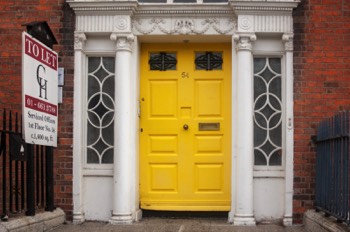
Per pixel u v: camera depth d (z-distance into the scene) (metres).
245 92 7.84
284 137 8.02
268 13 7.90
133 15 8.03
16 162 6.55
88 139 8.20
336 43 7.95
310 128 7.91
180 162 8.31
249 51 7.90
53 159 7.87
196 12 7.95
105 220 8.03
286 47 7.94
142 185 8.32
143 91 8.39
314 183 7.85
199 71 8.38
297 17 7.97
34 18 8.13
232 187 7.90
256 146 8.08
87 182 8.09
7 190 7.84
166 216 8.34
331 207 6.81
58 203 7.96
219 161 8.28
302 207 7.84
